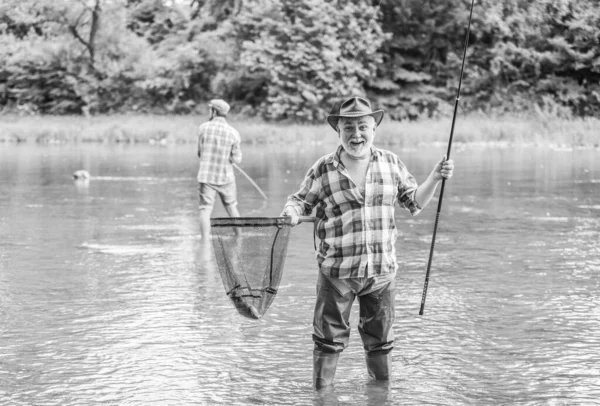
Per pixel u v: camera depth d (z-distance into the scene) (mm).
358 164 4980
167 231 11305
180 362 5641
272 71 42562
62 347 5992
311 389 5082
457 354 5766
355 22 43938
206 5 52438
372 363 5207
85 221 12250
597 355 5707
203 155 10711
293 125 41000
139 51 49562
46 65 50188
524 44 46094
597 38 45125
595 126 36125
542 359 5629
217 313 6961
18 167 22000
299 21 43188
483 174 19516
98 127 39031
